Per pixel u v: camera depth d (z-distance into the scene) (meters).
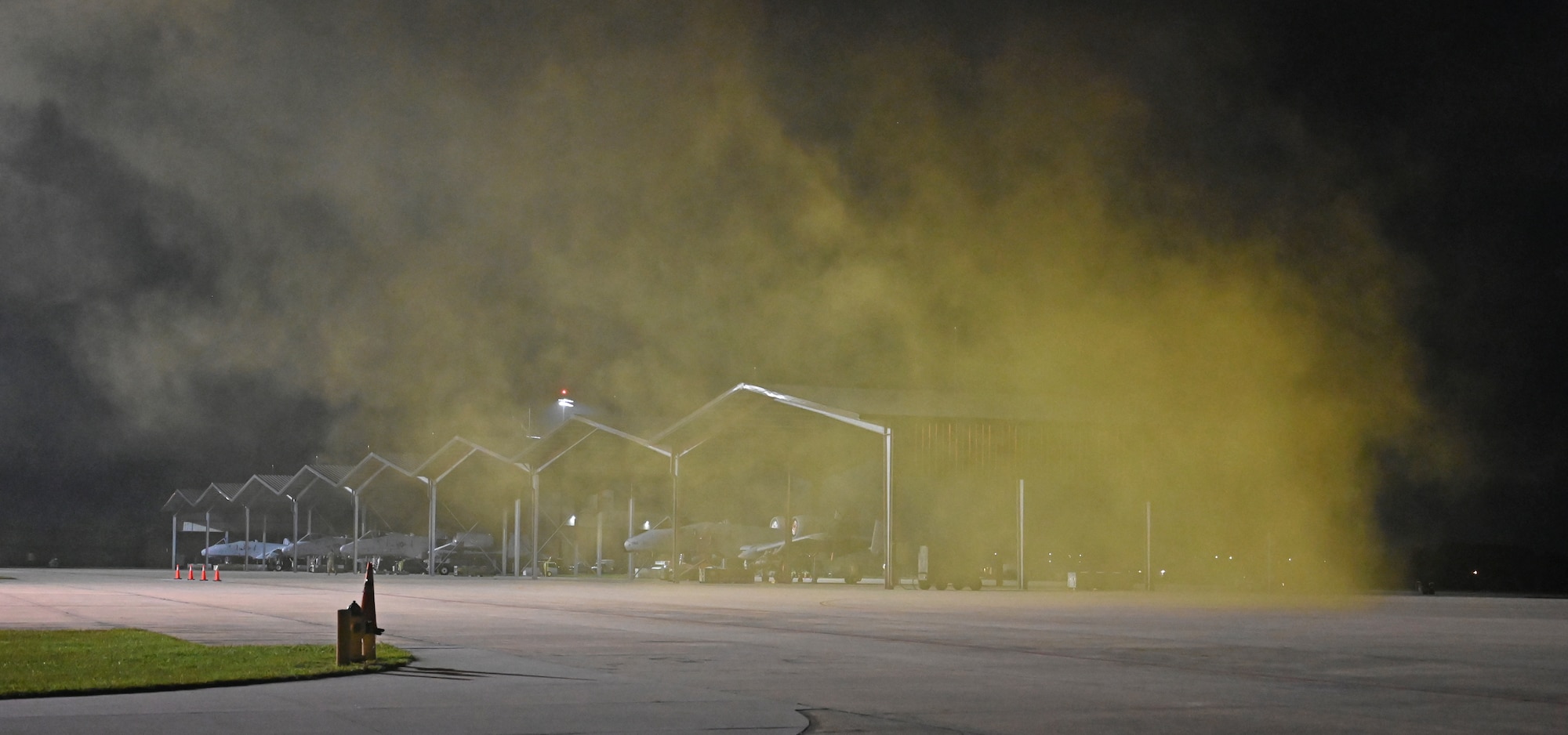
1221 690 11.94
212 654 14.64
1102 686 12.20
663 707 10.21
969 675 13.07
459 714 9.70
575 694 10.99
